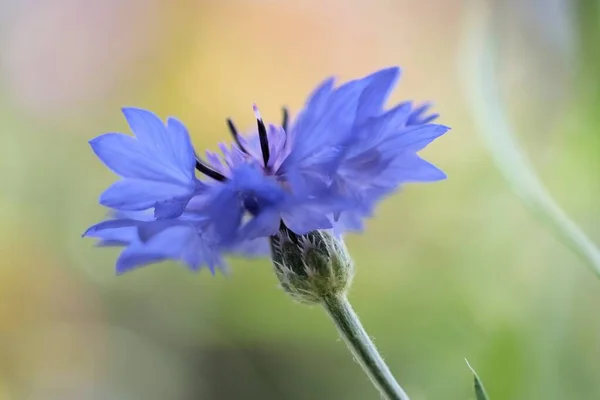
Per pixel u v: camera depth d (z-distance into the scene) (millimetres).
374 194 185
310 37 355
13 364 335
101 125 362
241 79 363
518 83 256
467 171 296
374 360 187
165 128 175
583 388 242
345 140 175
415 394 271
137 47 362
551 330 246
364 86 175
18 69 351
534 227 261
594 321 248
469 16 239
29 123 352
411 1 332
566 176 250
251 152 189
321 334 319
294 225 175
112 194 179
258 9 354
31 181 349
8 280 340
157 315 347
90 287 350
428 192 305
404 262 307
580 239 208
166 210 174
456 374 265
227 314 336
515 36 251
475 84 229
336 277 188
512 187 215
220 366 339
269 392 327
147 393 341
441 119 317
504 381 240
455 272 286
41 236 348
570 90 245
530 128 257
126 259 188
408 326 292
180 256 192
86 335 348
